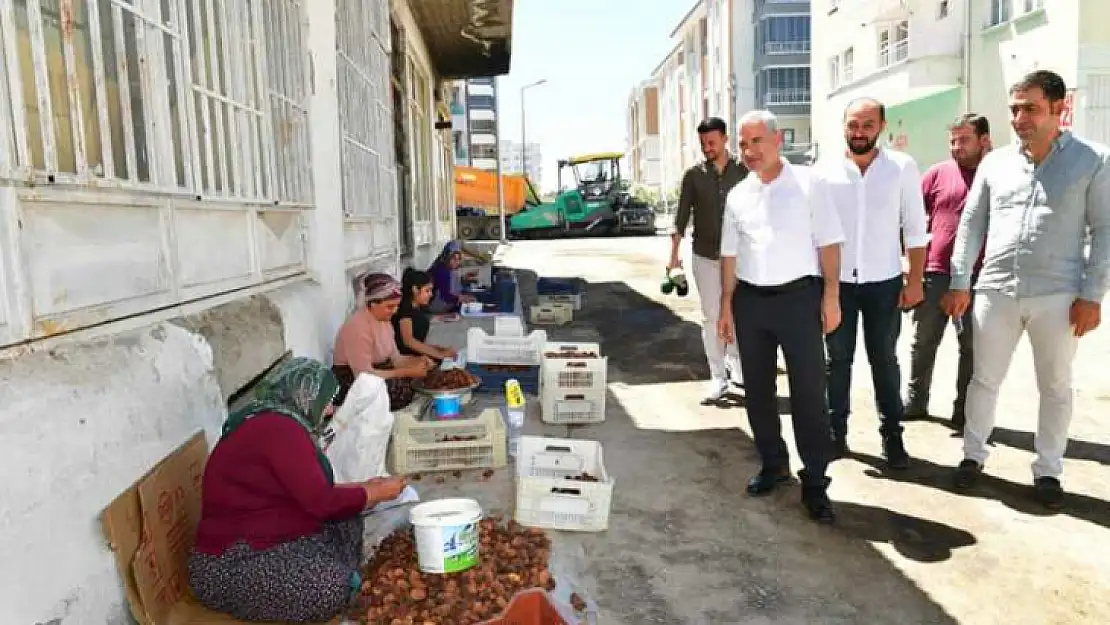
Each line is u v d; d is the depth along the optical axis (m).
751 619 2.81
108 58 2.78
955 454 4.47
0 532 1.83
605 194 32.50
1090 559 3.21
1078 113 15.86
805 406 3.62
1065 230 3.57
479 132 80.88
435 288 9.80
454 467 4.22
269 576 2.55
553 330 8.91
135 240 2.92
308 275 5.39
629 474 4.25
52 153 2.37
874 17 23.61
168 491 2.65
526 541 3.23
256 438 2.61
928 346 5.02
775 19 41.09
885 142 24.59
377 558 3.06
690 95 55.03
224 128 3.91
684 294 5.89
